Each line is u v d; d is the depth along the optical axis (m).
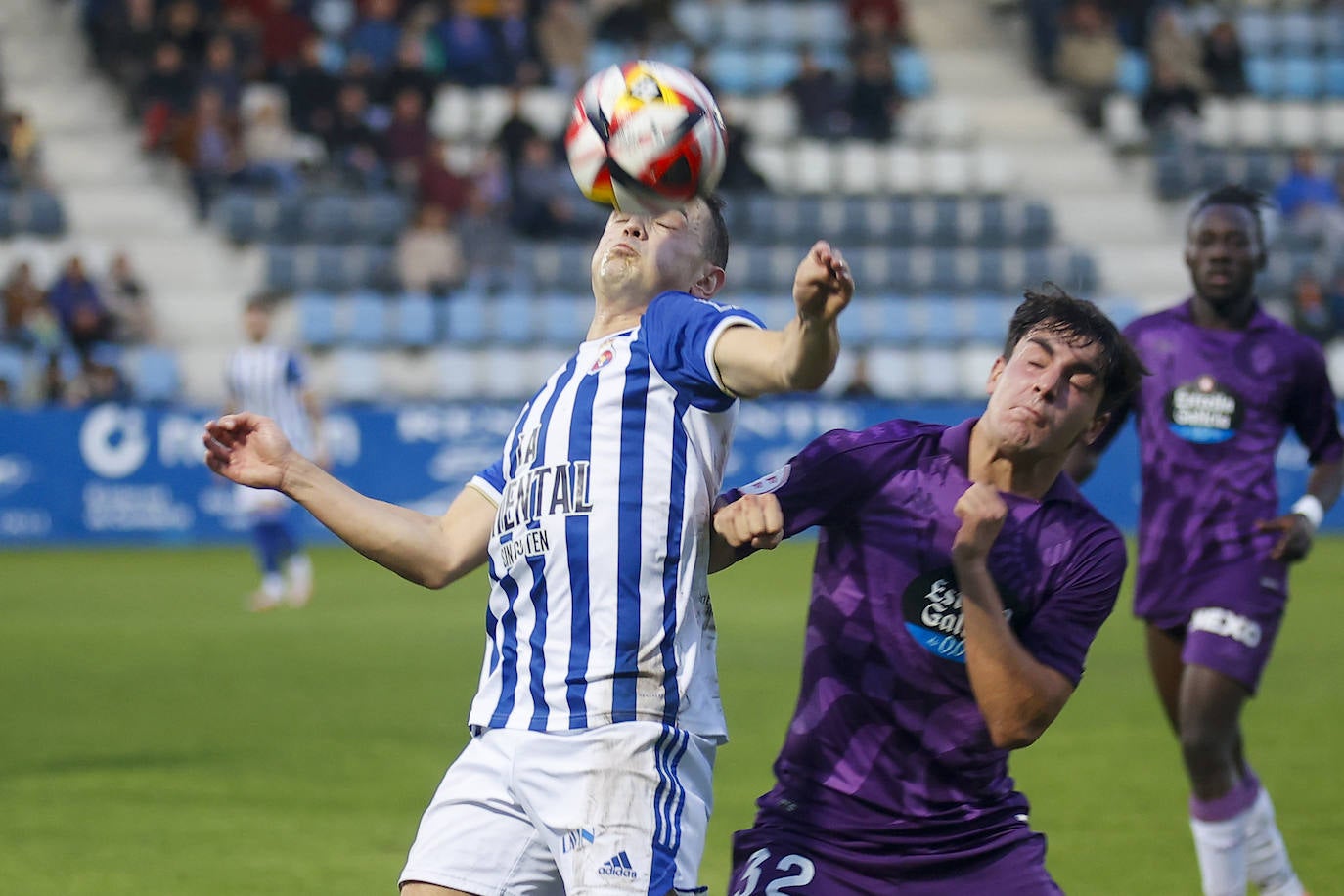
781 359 10.05
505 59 79.56
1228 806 17.83
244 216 71.44
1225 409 18.91
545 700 11.06
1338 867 19.83
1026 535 11.72
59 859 20.22
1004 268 76.31
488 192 72.62
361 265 70.62
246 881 19.23
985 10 93.25
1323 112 88.12
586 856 10.70
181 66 75.00
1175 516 18.91
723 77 85.00
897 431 12.13
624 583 10.97
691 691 11.14
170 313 68.81
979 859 11.80
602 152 11.71
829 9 89.25
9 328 62.94
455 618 43.97
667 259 11.86
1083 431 11.62
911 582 11.75
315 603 47.19
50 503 59.38
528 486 11.34
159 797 23.62
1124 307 75.38
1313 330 71.12
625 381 11.22
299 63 74.44
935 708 11.77
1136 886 19.09
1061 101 87.69
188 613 44.25
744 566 57.78
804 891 11.77
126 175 74.31
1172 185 82.31
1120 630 43.28
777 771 12.37
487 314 68.88
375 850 20.75
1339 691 33.34
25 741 27.61
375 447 59.94
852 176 80.38
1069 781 24.77
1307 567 55.97
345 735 28.27
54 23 80.88
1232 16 92.69
